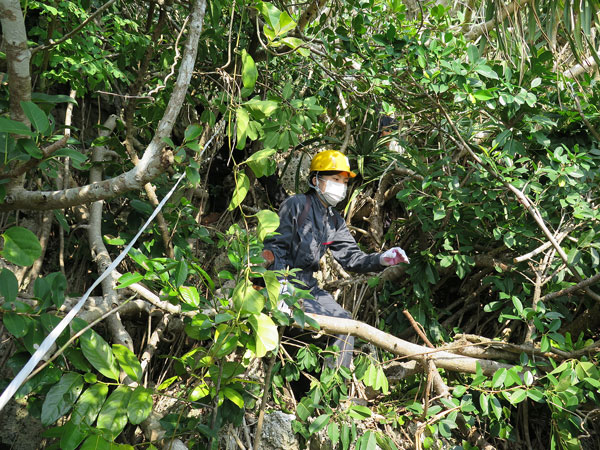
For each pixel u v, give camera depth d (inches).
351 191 173.6
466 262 130.4
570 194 117.4
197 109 184.5
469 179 133.6
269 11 90.5
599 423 135.9
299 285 124.8
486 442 127.0
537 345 117.6
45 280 76.5
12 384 57.0
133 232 134.0
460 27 160.4
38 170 133.4
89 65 116.2
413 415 119.6
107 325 111.0
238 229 93.0
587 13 108.4
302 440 110.7
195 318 85.2
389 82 125.5
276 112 101.0
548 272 129.4
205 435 90.4
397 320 144.3
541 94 125.2
